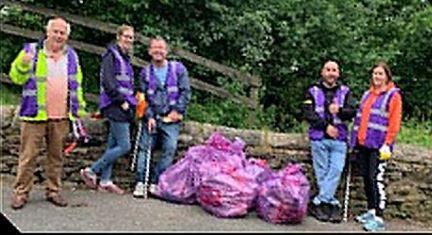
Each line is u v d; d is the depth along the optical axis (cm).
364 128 589
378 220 582
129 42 605
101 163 615
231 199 568
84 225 515
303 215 571
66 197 593
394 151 632
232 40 838
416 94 1043
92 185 622
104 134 632
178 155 638
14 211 541
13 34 809
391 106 582
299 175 579
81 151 630
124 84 602
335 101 605
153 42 618
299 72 899
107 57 600
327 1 899
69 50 564
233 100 782
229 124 769
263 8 855
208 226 537
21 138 555
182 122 639
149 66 623
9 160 630
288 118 859
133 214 555
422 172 633
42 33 805
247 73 806
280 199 562
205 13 827
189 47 815
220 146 613
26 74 543
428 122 930
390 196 630
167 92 617
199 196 583
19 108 604
